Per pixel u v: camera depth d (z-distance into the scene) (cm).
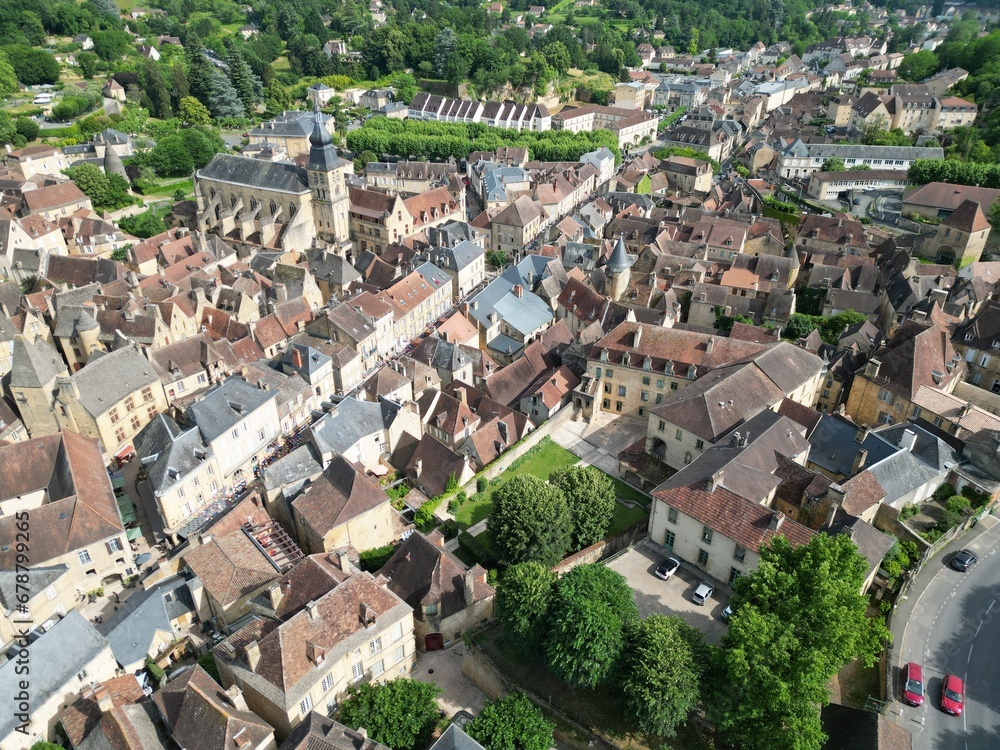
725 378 9919
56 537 7819
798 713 5862
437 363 11994
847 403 11406
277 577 7812
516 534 7944
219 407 9575
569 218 19038
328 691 6512
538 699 6706
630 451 10269
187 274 15050
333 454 9381
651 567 8288
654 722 6006
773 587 6372
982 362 11644
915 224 19025
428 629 7431
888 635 6594
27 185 19288
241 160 19050
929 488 9175
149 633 7406
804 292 15250
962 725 6575
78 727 6331
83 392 9694
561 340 13025
